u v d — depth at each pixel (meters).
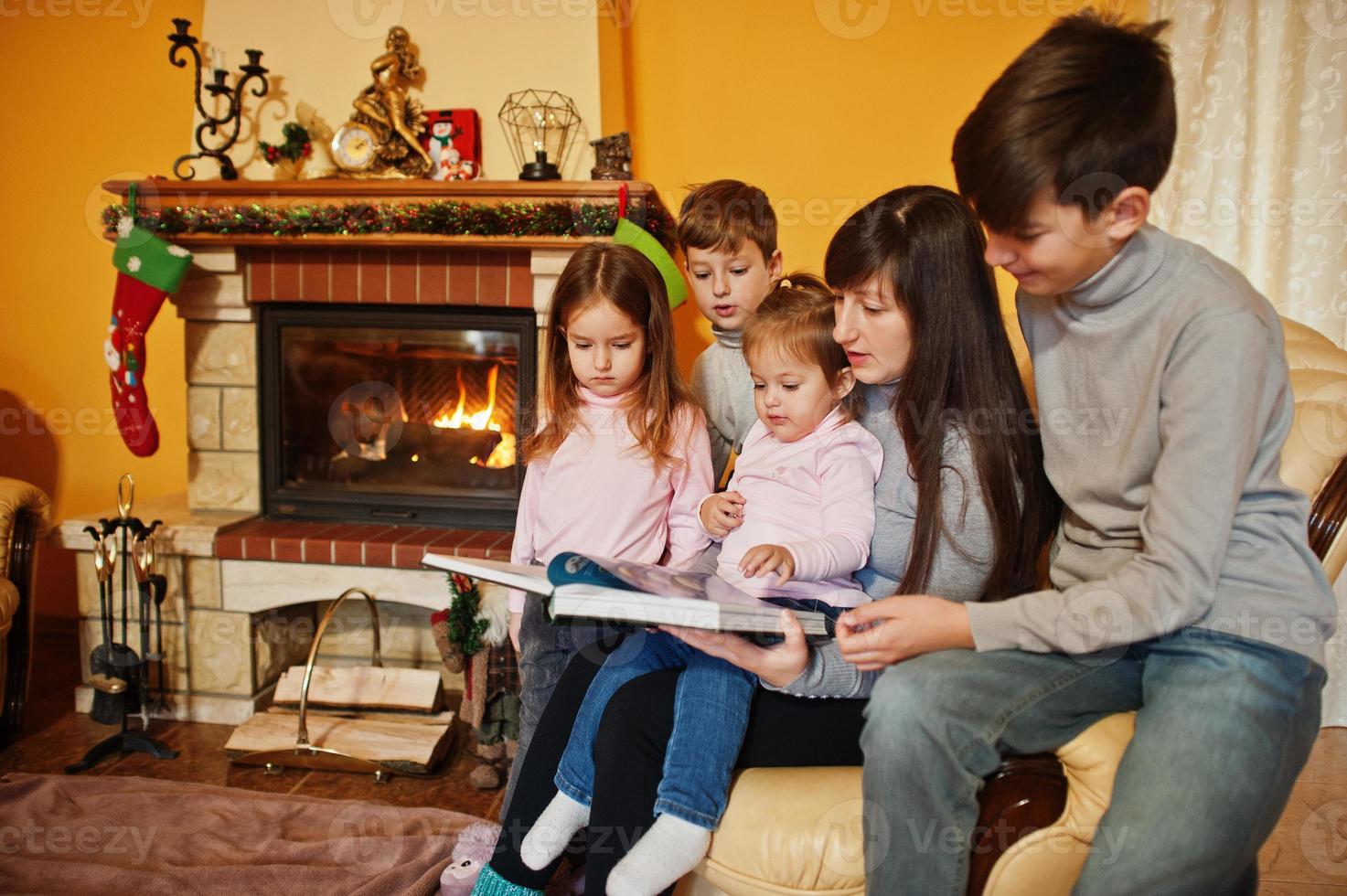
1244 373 0.89
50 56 2.56
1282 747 0.90
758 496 1.30
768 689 1.16
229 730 2.11
